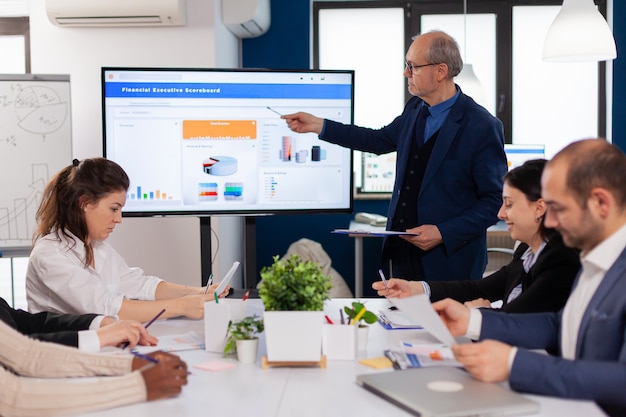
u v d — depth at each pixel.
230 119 3.31
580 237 1.44
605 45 3.74
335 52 5.46
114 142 3.28
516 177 1.99
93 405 1.39
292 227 5.38
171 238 4.23
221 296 2.20
